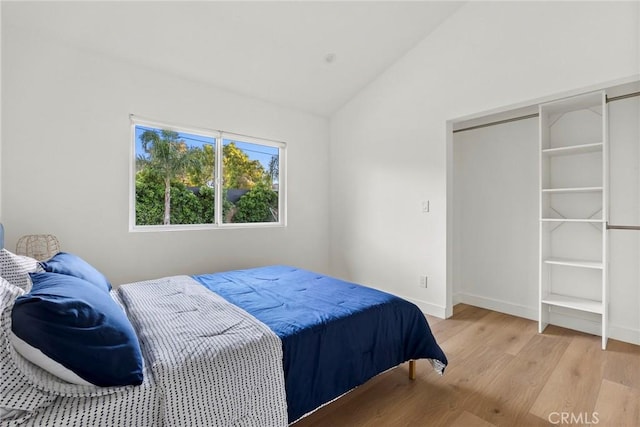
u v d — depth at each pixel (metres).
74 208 2.35
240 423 1.07
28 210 2.17
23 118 2.14
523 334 2.49
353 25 2.67
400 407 1.59
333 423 1.47
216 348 1.14
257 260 3.41
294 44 2.75
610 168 2.35
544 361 2.04
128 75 2.57
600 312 2.22
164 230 2.81
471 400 1.64
